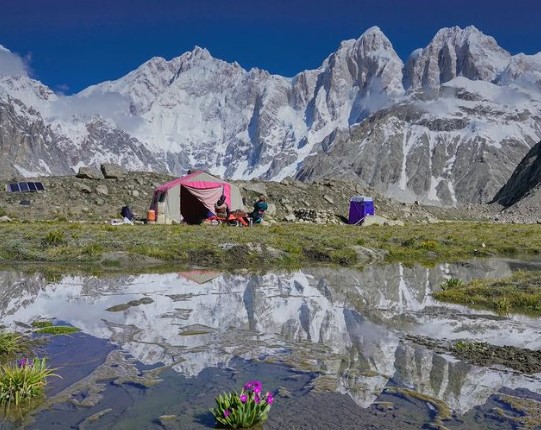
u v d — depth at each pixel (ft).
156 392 27.14
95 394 26.76
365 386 28.48
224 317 44.70
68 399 26.12
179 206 157.07
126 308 47.37
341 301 53.01
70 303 49.16
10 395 25.89
